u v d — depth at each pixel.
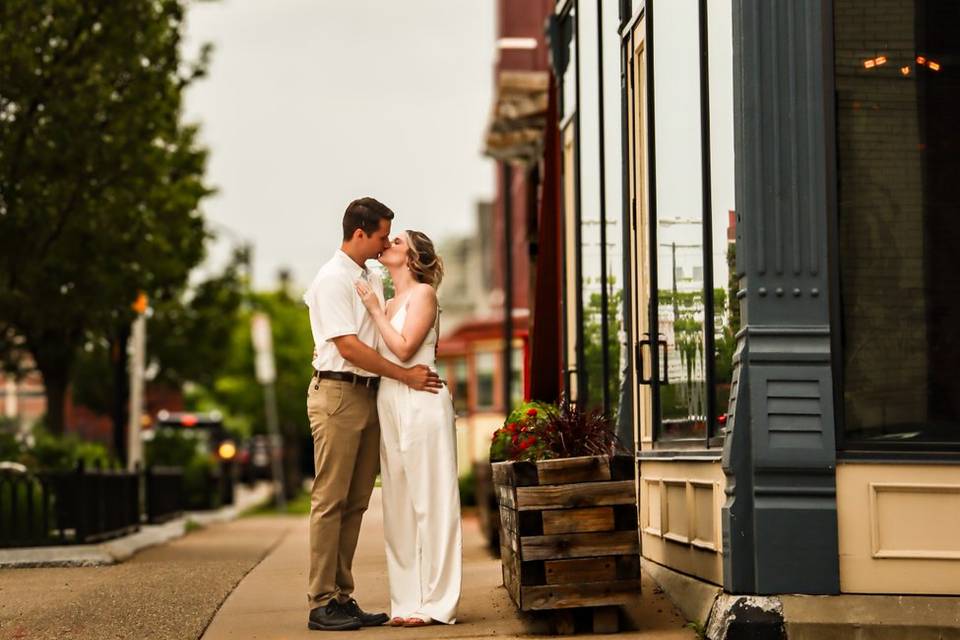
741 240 7.39
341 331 7.97
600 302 11.08
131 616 9.03
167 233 19.44
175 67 16.95
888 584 7.20
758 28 7.42
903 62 7.58
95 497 15.15
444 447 8.09
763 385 7.26
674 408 8.84
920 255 7.49
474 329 35.59
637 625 7.84
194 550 16.45
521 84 18.03
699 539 8.13
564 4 12.89
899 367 7.42
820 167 7.38
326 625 8.05
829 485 7.21
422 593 8.12
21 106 15.89
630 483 7.62
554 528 7.59
